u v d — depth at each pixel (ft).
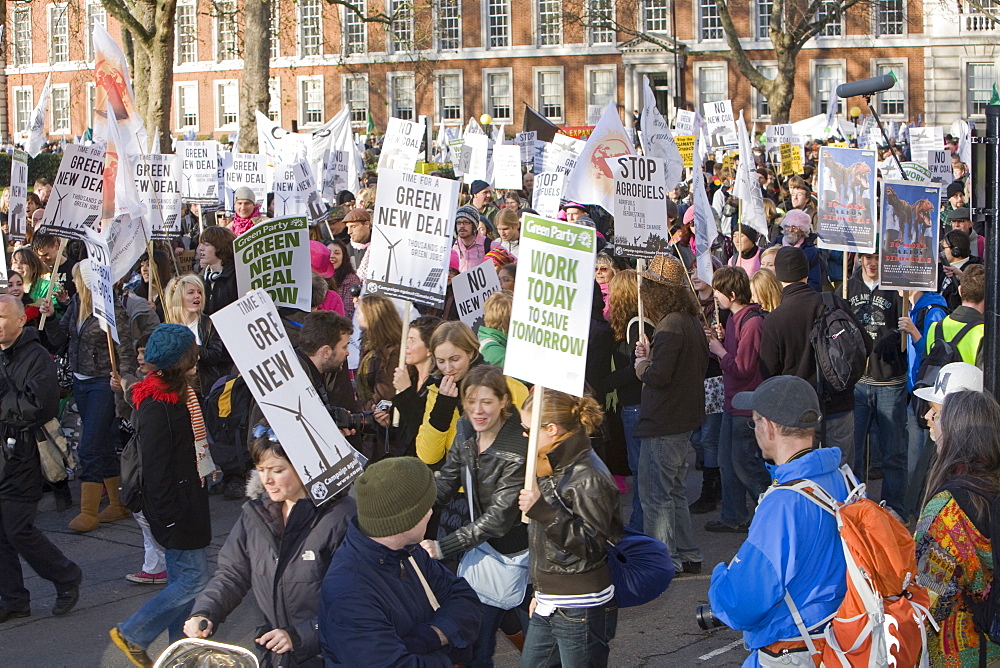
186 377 17.07
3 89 146.92
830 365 22.35
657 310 21.38
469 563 15.11
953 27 159.43
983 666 12.56
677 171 28.19
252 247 21.71
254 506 13.33
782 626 10.94
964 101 159.84
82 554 23.93
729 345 24.22
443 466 16.17
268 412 13.25
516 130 174.19
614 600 14.21
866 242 26.35
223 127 181.78
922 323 25.44
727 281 24.21
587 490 13.46
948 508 12.39
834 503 10.98
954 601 12.63
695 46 167.12
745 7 165.78
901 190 25.09
